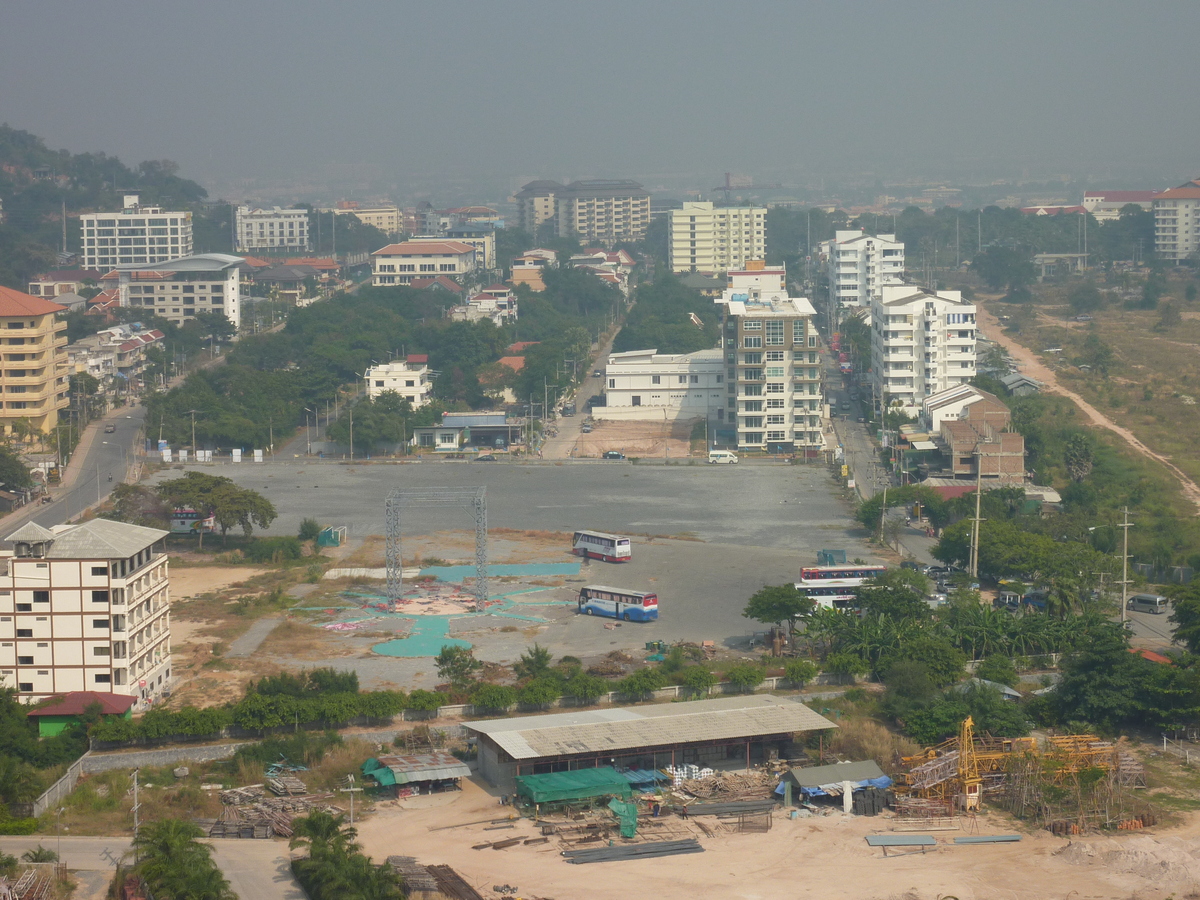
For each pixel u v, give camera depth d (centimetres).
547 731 12694
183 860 9825
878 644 15212
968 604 16712
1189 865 10719
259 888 10200
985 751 12850
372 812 11856
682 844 11188
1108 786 12119
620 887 10412
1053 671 15488
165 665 14888
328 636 17038
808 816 11900
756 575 19788
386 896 9775
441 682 15125
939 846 11281
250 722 13375
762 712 13325
